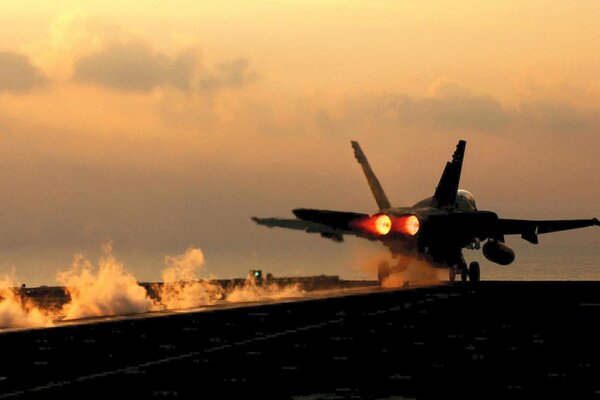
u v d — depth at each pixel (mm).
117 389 63031
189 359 77562
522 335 94000
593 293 156750
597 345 85625
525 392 61188
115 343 89438
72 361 76625
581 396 59406
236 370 71250
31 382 66250
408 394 60875
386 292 167875
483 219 188625
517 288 174125
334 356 79000
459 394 60719
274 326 105312
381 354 80250
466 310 124188
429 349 83375
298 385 64375
